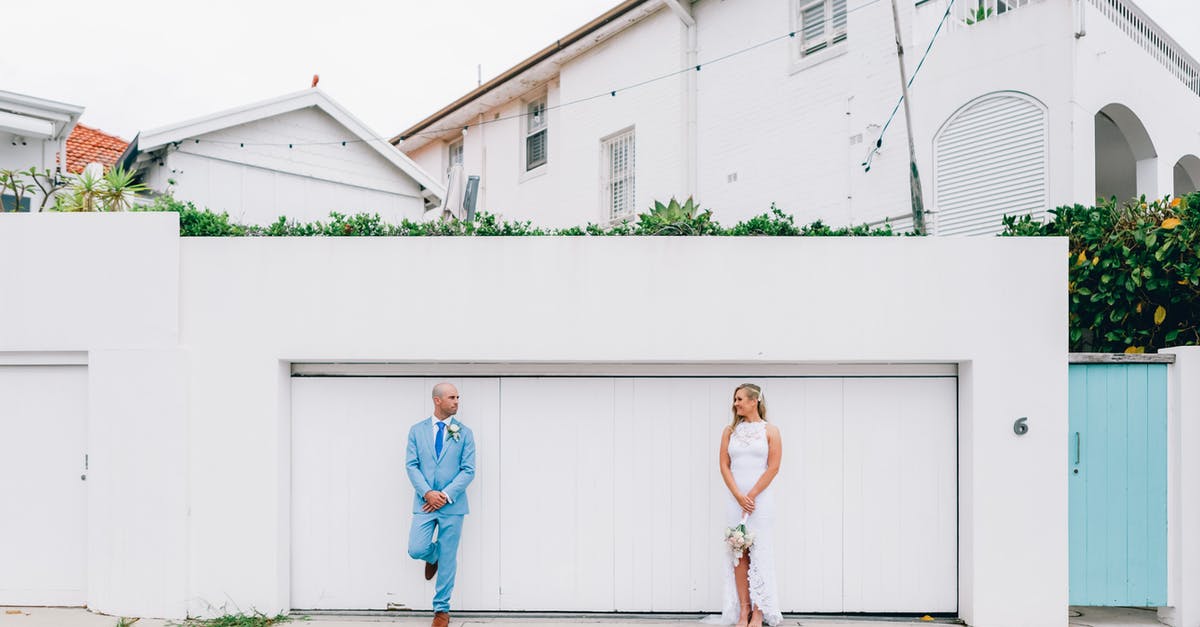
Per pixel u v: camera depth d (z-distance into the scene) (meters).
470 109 15.54
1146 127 8.80
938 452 5.86
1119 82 8.26
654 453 5.90
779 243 5.71
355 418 5.93
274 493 5.70
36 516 5.87
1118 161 10.61
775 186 10.51
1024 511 5.59
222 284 5.79
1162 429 5.71
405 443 5.93
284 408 5.84
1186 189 11.72
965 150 8.41
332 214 6.26
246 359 5.75
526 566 5.89
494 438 5.92
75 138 12.80
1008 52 8.05
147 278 5.77
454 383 5.93
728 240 5.73
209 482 5.71
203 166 10.62
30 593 5.85
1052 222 6.82
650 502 5.89
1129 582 5.68
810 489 5.86
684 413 5.91
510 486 5.91
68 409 5.89
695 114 11.64
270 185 11.25
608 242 5.75
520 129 14.96
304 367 5.95
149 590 5.65
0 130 9.47
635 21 12.30
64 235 5.80
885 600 5.83
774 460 5.37
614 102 12.74
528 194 14.62
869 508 5.86
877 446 5.88
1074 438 5.73
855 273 5.70
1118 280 6.29
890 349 5.68
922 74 8.80
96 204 7.08
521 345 5.75
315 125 11.76
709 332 5.73
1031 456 5.61
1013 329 5.65
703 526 5.88
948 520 5.84
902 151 9.00
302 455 5.93
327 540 5.91
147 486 5.68
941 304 5.68
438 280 5.78
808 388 5.89
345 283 5.78
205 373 5.75
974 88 8.31
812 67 10.05
